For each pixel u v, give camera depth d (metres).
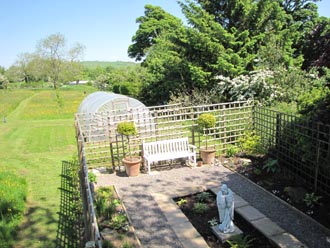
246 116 10.61
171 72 21.00
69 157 12.80
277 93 13.51
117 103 15.66
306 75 13.72
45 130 19.61
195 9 17.41
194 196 7.34
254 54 16.42
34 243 6.29
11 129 20.45
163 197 7.23
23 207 7.74
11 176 9.70
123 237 5.54
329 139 6.49
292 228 5.61
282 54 14.80
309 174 7.32
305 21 21.83
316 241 5.17
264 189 7.39
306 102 8.07
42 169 11.22
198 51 18.00
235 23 17.69
